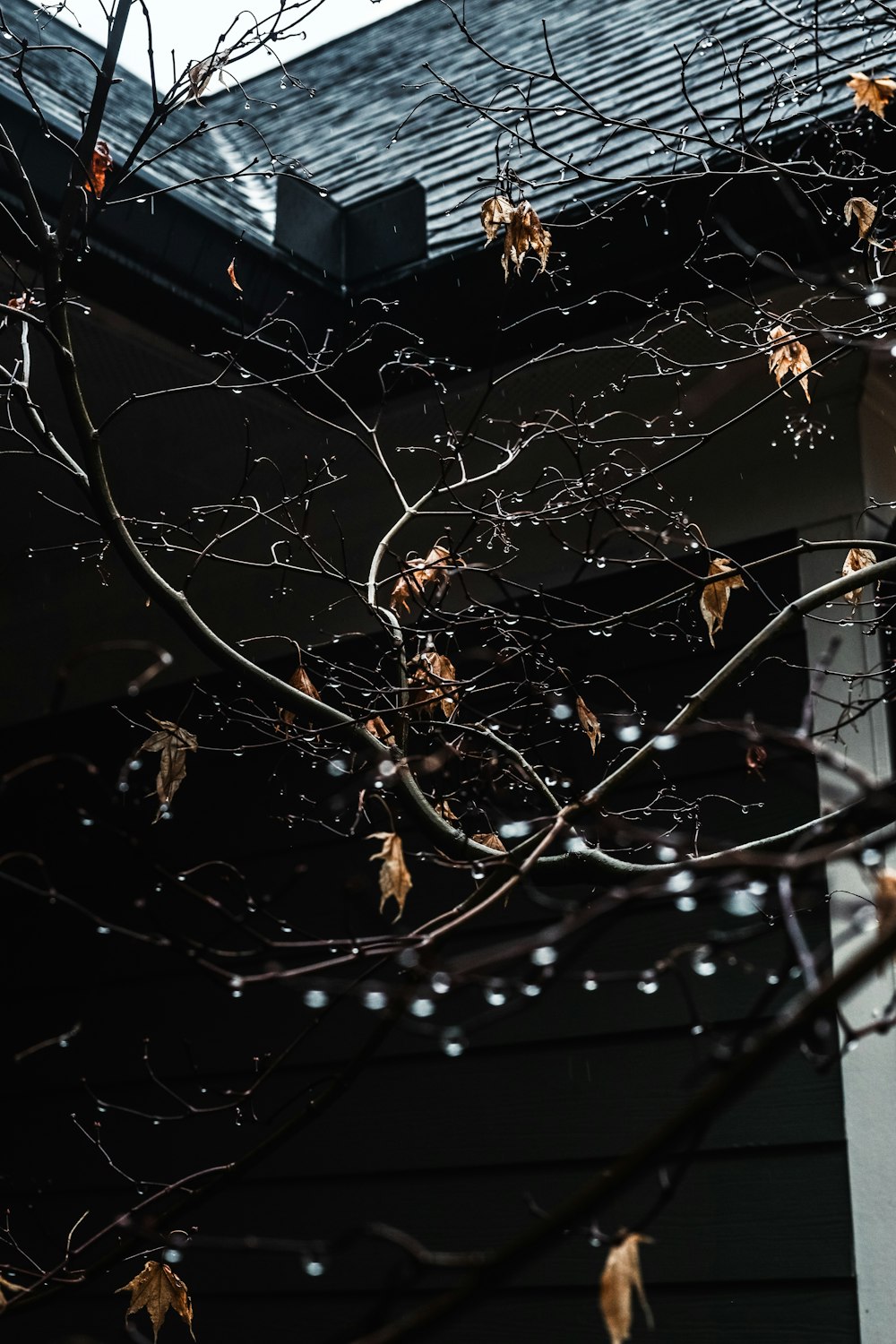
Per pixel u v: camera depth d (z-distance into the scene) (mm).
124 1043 4121
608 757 3486
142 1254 2207
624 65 4367
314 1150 3654
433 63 5656
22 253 3082
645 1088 3238
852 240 3004
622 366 3494
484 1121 3430
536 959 1401
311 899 3926
